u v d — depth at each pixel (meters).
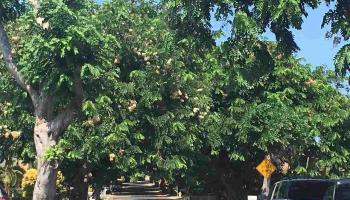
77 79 11.88
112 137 16.00
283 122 21.84
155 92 17.31
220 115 22.41
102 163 19.19
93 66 11.77
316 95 24.45
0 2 12.19
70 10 11.41
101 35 11.94
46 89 11.63
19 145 18.41
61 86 11.89
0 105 17.05
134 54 17.45
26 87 12.47
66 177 19.58
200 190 31.12
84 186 19.92
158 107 17.95
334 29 10.27
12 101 14.99
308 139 23.52
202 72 20.47
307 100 24.31
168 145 18.20
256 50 11.26
